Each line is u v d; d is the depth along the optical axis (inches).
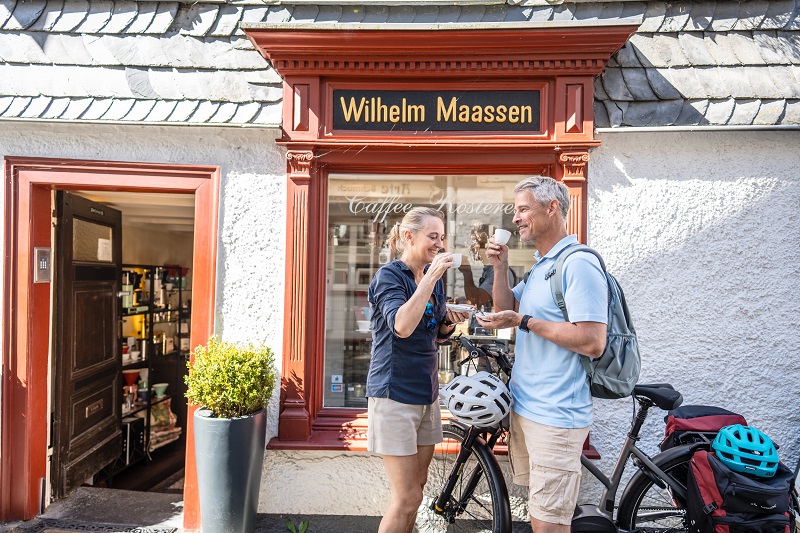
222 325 133.6
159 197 165.6
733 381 128.6
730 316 129.0
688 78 128.5
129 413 191.8
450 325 103.9
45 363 138.3
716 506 95.7
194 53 133.2
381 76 130.0
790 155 128.6
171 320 229.5
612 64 130.1
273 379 122.4
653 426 129.3
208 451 113.1
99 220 161.0
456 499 114.2
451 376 140.6
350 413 137.3
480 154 131.8
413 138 130.3
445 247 140.3
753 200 129.0
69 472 145.6
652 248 130.0
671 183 129.9
